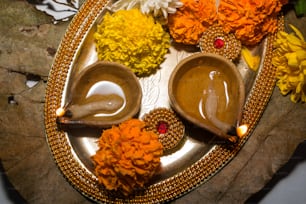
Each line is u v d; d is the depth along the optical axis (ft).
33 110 1.14
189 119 1.09
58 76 1.13
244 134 1.13
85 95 1.15
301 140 1.18
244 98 1.12
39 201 1.13
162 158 1.15
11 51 1.13
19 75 1.14
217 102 1.16
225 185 1.16
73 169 1.12
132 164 1.05
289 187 1.32
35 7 1.15
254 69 1.18
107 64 1.11
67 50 1.14
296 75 1.14
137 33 1.08
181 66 1.12
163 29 1.16
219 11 1.14
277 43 1.16
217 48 1.15
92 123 1.08
